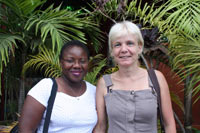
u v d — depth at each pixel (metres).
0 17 2.24
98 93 1.37
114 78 1.35
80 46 1.26
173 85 3.16
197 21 1.83
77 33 2.12
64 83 1.25
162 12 2.06
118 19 2.55
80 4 4.55
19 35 2.17
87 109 1.27
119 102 1.26
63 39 2.08
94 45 2.89
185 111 2.14
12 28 2.30
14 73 2.64
